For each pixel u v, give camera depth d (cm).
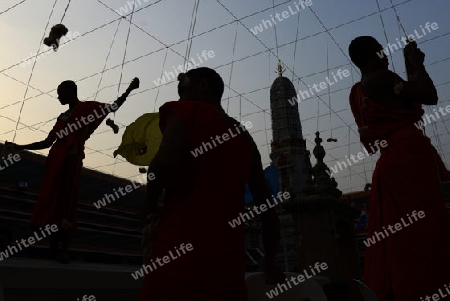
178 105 125
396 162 179
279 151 3666
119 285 252
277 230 151
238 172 125
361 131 194
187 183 118
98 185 3198
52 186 317
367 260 184
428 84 184
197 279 106
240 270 115
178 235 111
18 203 2919
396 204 175
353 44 212
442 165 194
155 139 280
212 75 146
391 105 189
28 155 2702
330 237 594
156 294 108
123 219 3528
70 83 358
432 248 164
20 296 200
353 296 177
